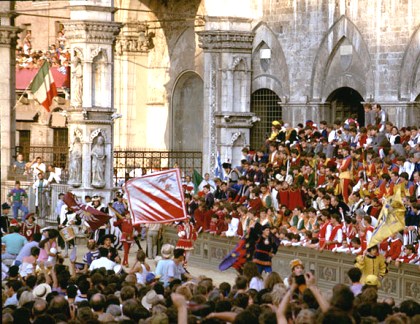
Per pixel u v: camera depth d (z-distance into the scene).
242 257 56.00
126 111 106.69
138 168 96.94
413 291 53.69
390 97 82.38
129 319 30.75
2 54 94.75
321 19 87.19
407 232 56.09
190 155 104.44
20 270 51.91
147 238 73.44
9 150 95.44
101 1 83.88
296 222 63.78
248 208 68.31
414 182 63.00
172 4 103.44
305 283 26.22
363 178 66.62
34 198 88.69
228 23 91.44
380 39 82.75
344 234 58.75
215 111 92.56
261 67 92.56
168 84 105.31
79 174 84.44
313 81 88.38
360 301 32.59
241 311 27.39
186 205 72.50
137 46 106.38
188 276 49.56
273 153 75.81
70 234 62.25
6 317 31.38
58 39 119.56
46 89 94.00
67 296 39.31
